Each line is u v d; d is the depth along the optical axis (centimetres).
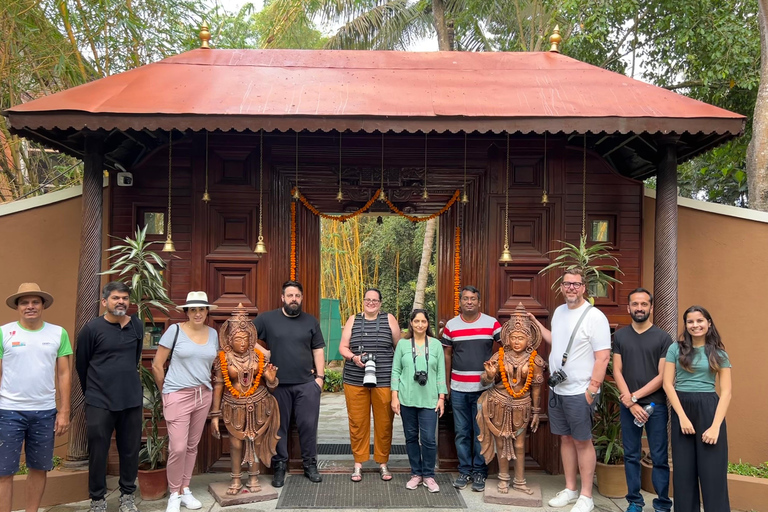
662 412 341
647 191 469
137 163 440
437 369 386
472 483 395
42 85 582
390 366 400
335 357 995
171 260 438
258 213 440
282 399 397
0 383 310
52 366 322
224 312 433
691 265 459
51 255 454
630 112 370
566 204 445
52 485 364
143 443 415
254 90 396
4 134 560
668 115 363
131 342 338
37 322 322
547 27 888
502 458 371
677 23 697
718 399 315
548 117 364
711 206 455
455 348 402
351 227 1025
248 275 441
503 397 370
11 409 307
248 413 363
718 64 669
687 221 461
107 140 421
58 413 331
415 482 389
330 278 1105
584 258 392
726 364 310
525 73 438
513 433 368
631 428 345
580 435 348
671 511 353
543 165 443
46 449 317
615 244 448
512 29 955
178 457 342
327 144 446
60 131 392
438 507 357
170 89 390
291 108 369
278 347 395
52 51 557
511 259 423
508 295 442
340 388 882
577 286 358
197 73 422
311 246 456
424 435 382
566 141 444
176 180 440
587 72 436
